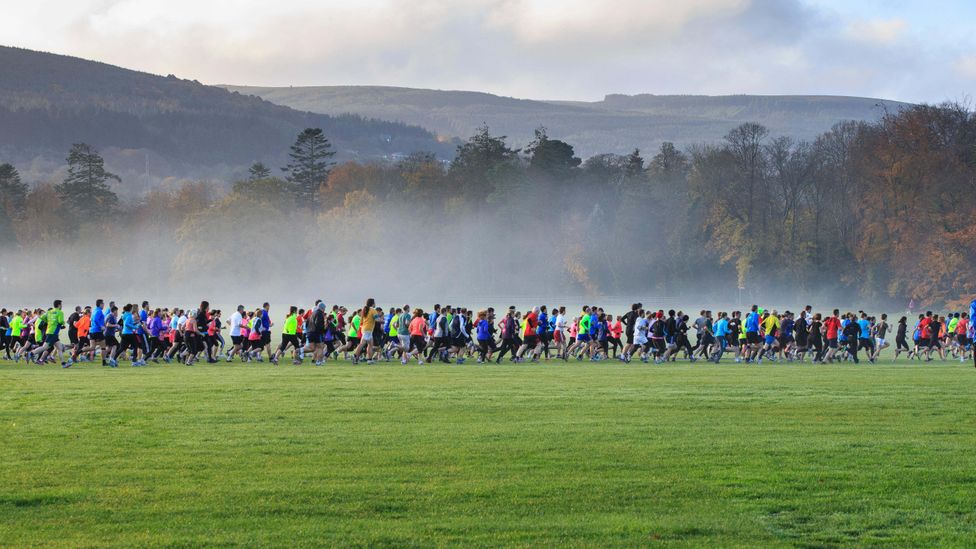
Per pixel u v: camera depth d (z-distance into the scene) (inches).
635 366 1494.8
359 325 1615.4
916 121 4515.3
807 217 5113.2
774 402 891.4
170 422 751.7
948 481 554.9
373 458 608.1
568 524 469.7
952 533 459.8
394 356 1743.4
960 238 4109.3
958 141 4488.2
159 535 449.7
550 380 1143.6
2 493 518.3
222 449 636.7
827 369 1411.2
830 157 5236.2
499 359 1620.3
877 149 4662.9
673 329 1664.6
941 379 1173.7
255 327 1604.3
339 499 511.2
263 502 504.1
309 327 1513.3
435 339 1560.0
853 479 557.9
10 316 1715.1
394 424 741.9
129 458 607.5
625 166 6412.4
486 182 6328.7
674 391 995.3
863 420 772.6
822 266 4778.5
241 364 1526.8
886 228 4589.1
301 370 1347.2
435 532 456.8
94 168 6707.7
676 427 729.6
